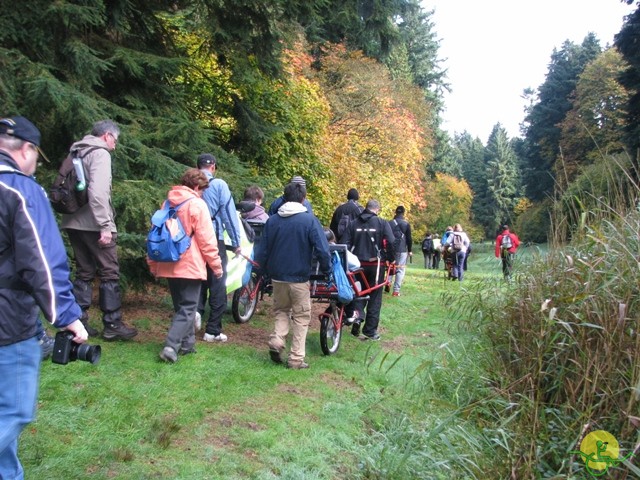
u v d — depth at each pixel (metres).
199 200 5.41
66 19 6.68
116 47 7.96
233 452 3.89
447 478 3.87
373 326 7.69
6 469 2.79
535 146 54.94
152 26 9.14
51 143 7.18
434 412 4.83
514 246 6.98
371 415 4.96
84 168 5.29
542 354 4.46
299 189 5.82
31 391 2.71
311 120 14.27
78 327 2.75
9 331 2.61
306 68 18.28
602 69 38.94
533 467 3.75
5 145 2.73
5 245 2.60
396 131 23.23
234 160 9.41
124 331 5.87
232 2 9.04
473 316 6.30
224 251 6.45
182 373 5.12
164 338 6.21
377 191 21.31
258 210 7.99
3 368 2.62
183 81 10.44
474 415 4.55
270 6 9.20
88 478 3.28
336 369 6.09
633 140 25.25
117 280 5.85
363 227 7.51
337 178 18.83
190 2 9.16
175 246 5.23
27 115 6.64
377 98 22.75
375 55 25.14
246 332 7.19
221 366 5.51
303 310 5.86
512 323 5.37
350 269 6.87
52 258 2.60
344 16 12.55
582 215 5.18
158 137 7.75
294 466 3.79
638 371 3.78
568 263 4.84
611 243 4.71
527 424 4.13
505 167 73.88
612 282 4.25
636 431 3.73
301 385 5.43
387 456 4.07
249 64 10.13
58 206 5.34
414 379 5.74
